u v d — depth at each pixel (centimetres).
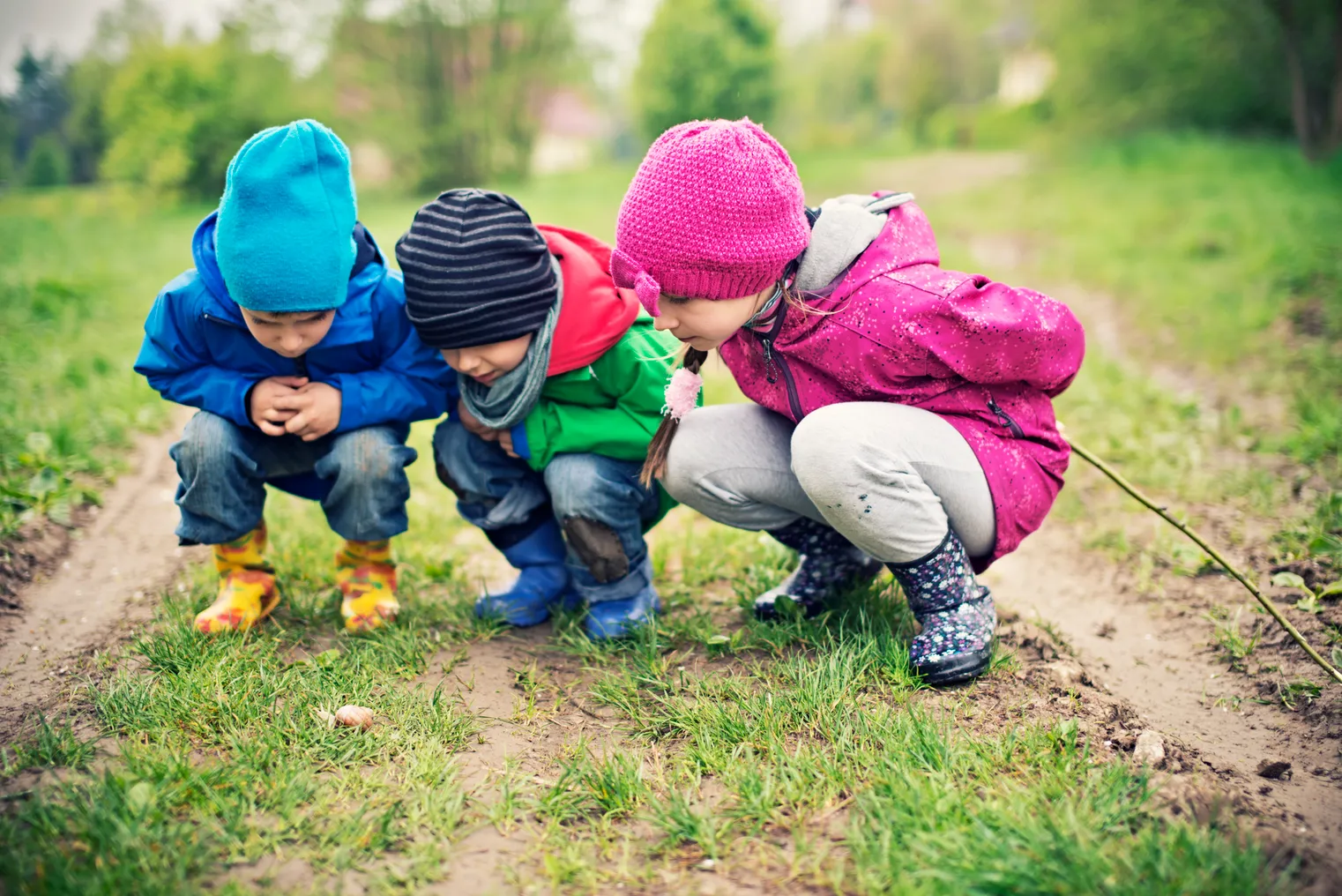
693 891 175
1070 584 320
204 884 174
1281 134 1661
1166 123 1775
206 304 241
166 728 218
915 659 238
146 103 1722
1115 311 688
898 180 1716
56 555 329
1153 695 251
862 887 173
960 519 238
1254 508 349
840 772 202
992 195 1347
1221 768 211
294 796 195
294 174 219
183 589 303
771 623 274
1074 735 210
